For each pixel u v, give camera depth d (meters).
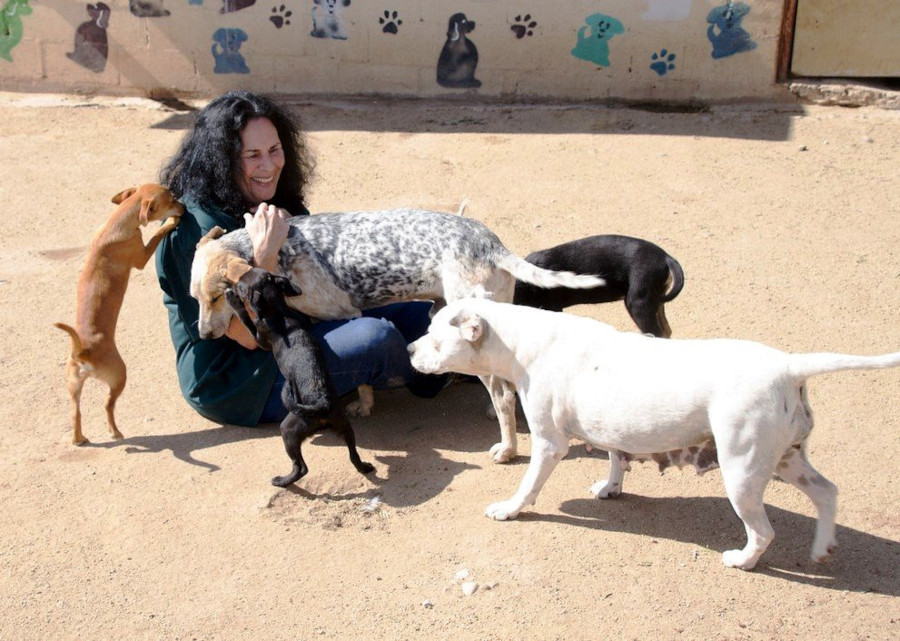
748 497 3.97
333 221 5.27
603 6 10.66
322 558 4.45
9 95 11.49
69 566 4.44
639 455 4.36
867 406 5.56
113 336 5.32
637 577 4.24
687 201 8.59
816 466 5.03
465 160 9.66
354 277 5.15
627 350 4.25
